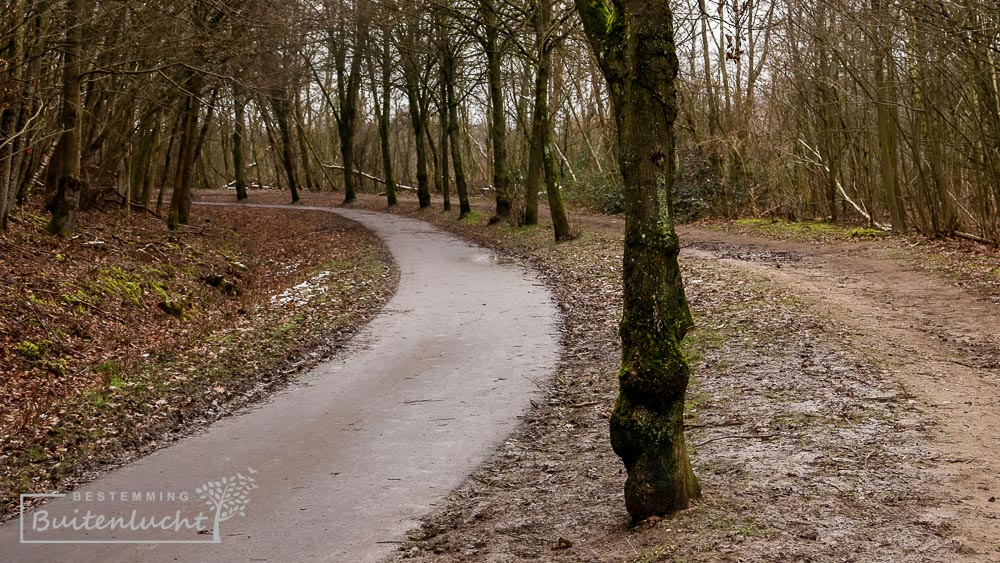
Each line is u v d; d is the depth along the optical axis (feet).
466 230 102.32
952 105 67.67
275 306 52.39
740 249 74.33
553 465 24.12
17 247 52.39
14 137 49.14
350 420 29.71
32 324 40.88
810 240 77.87
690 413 27.73
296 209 146.92
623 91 18.80
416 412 30.35
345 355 40.06
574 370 35.40
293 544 19.31
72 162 61.00
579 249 72.64
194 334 44.29
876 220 85.10
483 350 39.70
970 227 73.10
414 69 126.72
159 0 61.31
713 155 109.09
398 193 184.75
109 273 53.83
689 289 50.24
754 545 15.92
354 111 157.89
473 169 199.82
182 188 94.84
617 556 16.66
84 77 62.90
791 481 20.07
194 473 24.81
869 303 44.24
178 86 65.57
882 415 25.49
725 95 110.11
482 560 17.63
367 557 18.37
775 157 103.45
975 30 49.98
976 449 21.81
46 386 34.86
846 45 72.28
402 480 23.56
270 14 67.41
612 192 120.37
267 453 26.43
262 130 215.10
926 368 31.17
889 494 18.79
